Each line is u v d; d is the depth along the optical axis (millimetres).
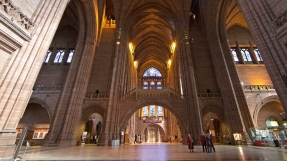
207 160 6617
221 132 21078
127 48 27031
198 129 17859
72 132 17844
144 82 49062
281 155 7988
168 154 9094
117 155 8719
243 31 27562
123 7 25703
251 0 8914
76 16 27047
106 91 22172
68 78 19766
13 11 6508
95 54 24828
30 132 22266
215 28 22203
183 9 25359
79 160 6871
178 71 29094
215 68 21453
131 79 34125
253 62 24703
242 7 9391
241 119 17094
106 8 29422
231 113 18016
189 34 25656
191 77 20719
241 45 26188
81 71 20531
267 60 7641
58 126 17312
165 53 42344
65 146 16312
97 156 8297
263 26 8086
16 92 6621
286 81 6789
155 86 21703
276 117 21969
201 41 24812
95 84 22734
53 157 7914
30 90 7137
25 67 7043
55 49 27062
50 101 21359
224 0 20562
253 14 8664
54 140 16406
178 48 24938
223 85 19688
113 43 25953
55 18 8781
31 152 10375
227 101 18781
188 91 20344
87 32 22844
